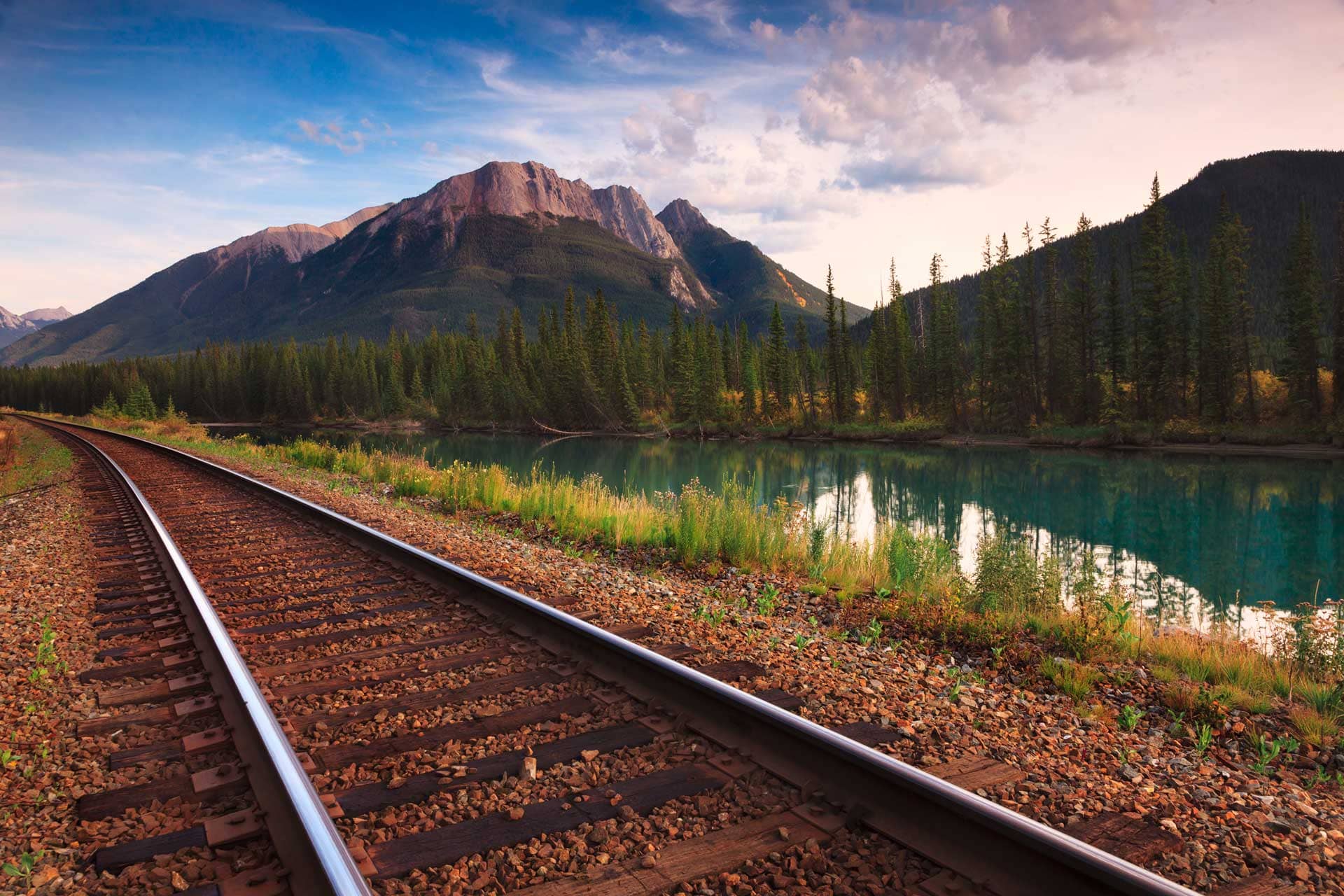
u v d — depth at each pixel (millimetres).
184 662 5000
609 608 6504
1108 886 2139
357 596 6652
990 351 92250
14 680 4805
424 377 162250
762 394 106500
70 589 7535
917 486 39969
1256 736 4973
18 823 3025
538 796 3068
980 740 3871
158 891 2479
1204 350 79312
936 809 2660
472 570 7910
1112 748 4203
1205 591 16922
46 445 38531
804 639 6113
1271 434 68125
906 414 99500
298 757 3426
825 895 2398
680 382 111750
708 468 49625
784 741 3293
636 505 14539
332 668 4781
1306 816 3498
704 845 2664
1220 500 34656
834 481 42031
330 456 27453
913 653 6695
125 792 3158
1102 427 77000
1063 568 17109
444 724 3836
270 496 14117
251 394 175125
